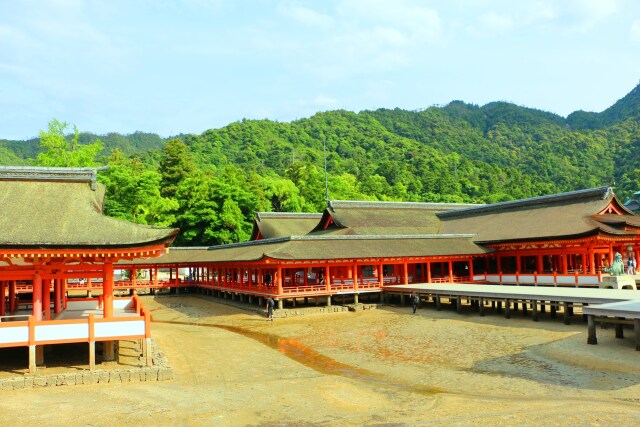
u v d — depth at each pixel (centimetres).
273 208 11131
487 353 2570
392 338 3075
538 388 1961
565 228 4553
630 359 2245
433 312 3897
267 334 3394
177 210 8594
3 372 2158
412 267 5291
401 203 6600
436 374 2253
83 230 2264
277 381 2153
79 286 5625
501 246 5031
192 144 19338
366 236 4728
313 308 4116
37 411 1719
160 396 1897
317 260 4144
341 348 2873
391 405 1791
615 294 3166
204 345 3006
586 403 1722
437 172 17850
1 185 2512
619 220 4784
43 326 2119
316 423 1606
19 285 5116
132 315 2711
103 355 2370
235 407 1772
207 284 5719
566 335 2816
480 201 16325
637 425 1495
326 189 12250
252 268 4659
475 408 1717
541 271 4725
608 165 19488
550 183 18675
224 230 8206
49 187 2559
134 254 2266
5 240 2103
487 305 4100
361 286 4453
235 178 9694
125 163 11794
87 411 1720
